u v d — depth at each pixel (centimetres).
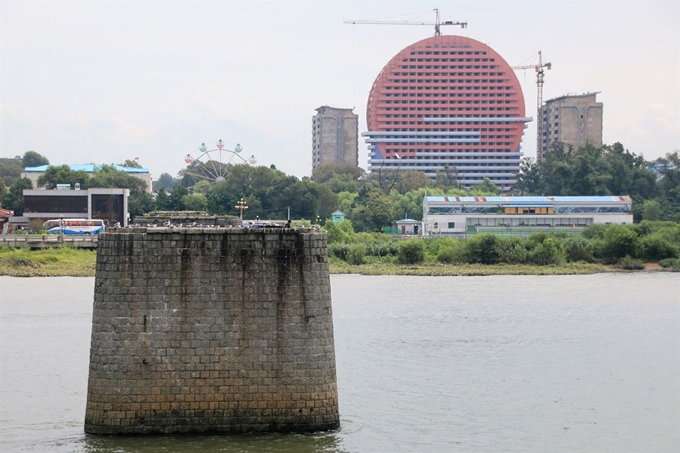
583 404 11950
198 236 8944
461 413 11300
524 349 15800
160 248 8925
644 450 10094
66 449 8806
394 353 15225
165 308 8919
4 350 14625
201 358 8931
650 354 15438
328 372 9081
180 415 8919
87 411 9000
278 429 9000
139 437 8894
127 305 8900
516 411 11494
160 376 8906
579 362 14688
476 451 9800
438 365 14238
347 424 10394
